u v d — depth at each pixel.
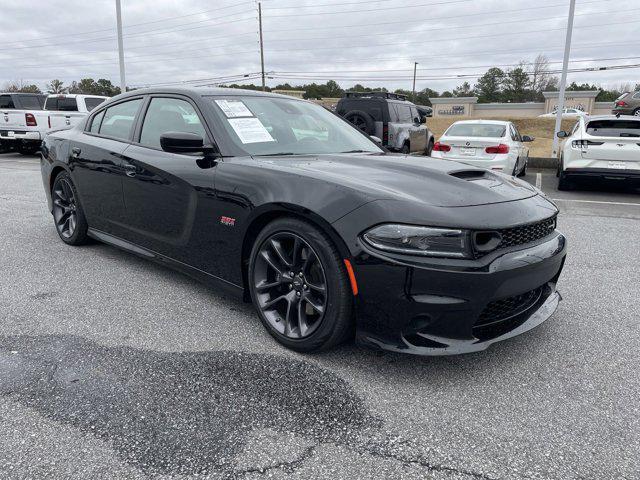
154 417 2.21
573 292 3.90
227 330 3.10
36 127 14.59
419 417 2.26
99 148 4.17
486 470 1.93
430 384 2.54
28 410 2.24
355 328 2.68
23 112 14.51
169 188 3.46
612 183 9.62
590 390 2.50
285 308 2.95
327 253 2.56
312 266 2.71
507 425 2.21
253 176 2.95
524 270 2.52
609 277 4.28
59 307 3.41
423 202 2.48
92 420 2.18
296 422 2.20
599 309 3.55
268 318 2.94
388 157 3.43
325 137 3.80
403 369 2.67
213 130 3.33
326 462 1.95
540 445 2.08
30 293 3.65
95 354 2.77
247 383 2.50
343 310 2.57
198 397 2.37
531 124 28.80
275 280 2.94
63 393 2.38
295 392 2.43
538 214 2.72
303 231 2.65
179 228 3.46
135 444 2.03
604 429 2.19
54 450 1.99
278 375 2.59
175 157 3.47
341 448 2.04
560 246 2.92
